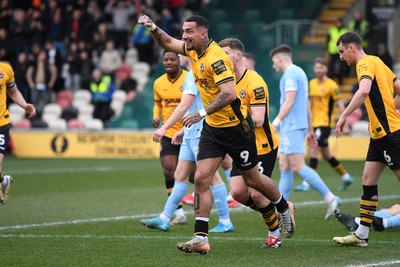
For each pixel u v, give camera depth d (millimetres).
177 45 24953
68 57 78438
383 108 25266
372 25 78438
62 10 80750
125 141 69750
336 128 25234
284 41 80875
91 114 76188
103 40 79312
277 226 25828
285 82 32812
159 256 24141
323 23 84562
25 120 74875
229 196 37719
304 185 44125
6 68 30891
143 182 48469
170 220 32875
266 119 26656
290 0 82312
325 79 45250
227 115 23859
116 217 33406
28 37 81250
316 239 27547
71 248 25594
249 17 82125
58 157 71000
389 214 28750
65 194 42062
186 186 29750
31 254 24484
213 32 81938
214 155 24141
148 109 75500
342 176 44156
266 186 24906
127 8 82312
